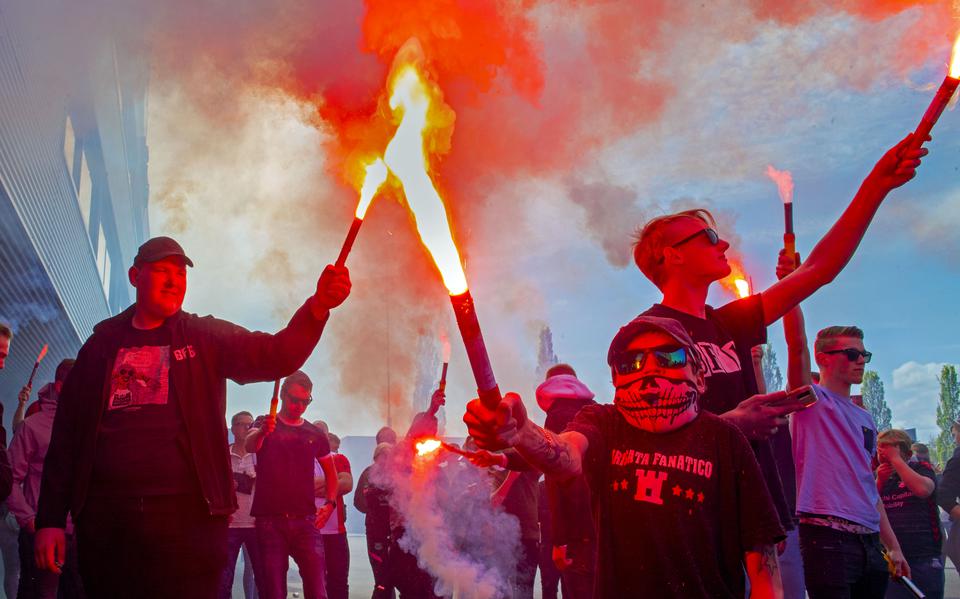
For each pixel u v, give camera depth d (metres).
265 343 3.74
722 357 3.47
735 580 2.77
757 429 3.07
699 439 2.78
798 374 4.84
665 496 2.72
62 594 6.36
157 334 3.73
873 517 4.92
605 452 2.84
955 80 3.49
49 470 3.64
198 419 3.66
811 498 4.92
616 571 2.75
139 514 3.51
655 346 2.79
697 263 3.52
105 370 3.66
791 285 3.71
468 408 1.89
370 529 7.99
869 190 3.71
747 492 2.75
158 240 3.82
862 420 5.09
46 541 3.59
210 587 3.59
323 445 7.75
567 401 5.98
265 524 7.39
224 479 3.68
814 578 4.87
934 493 7.82
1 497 4.92
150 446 3.57
